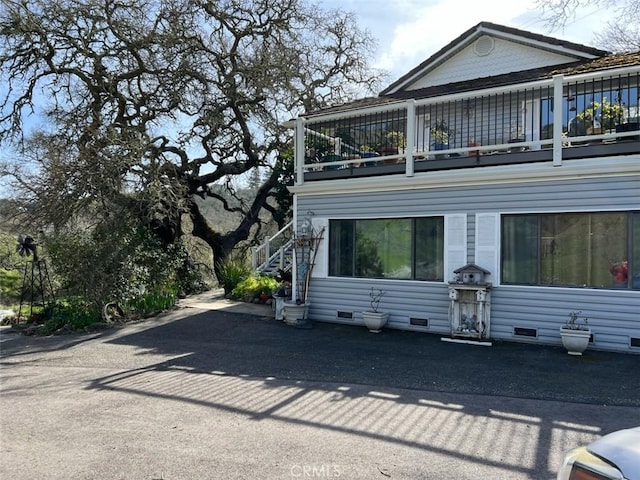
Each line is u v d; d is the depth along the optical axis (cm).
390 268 1022
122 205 1338
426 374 665
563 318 827
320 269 1104
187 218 1903
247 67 1681
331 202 1095
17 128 1455
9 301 1945
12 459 396
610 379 627
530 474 361
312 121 1131
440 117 1195
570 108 973
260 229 2198
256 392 593
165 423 482
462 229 930
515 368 689
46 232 1303
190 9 1573
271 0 1734
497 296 889
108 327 1125
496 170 887
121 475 363
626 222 785
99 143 1327
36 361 811
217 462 386
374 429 461
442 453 402
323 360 757
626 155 782
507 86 882
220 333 1007
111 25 1464
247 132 1820
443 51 1335
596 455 202
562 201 835
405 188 997
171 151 1705
